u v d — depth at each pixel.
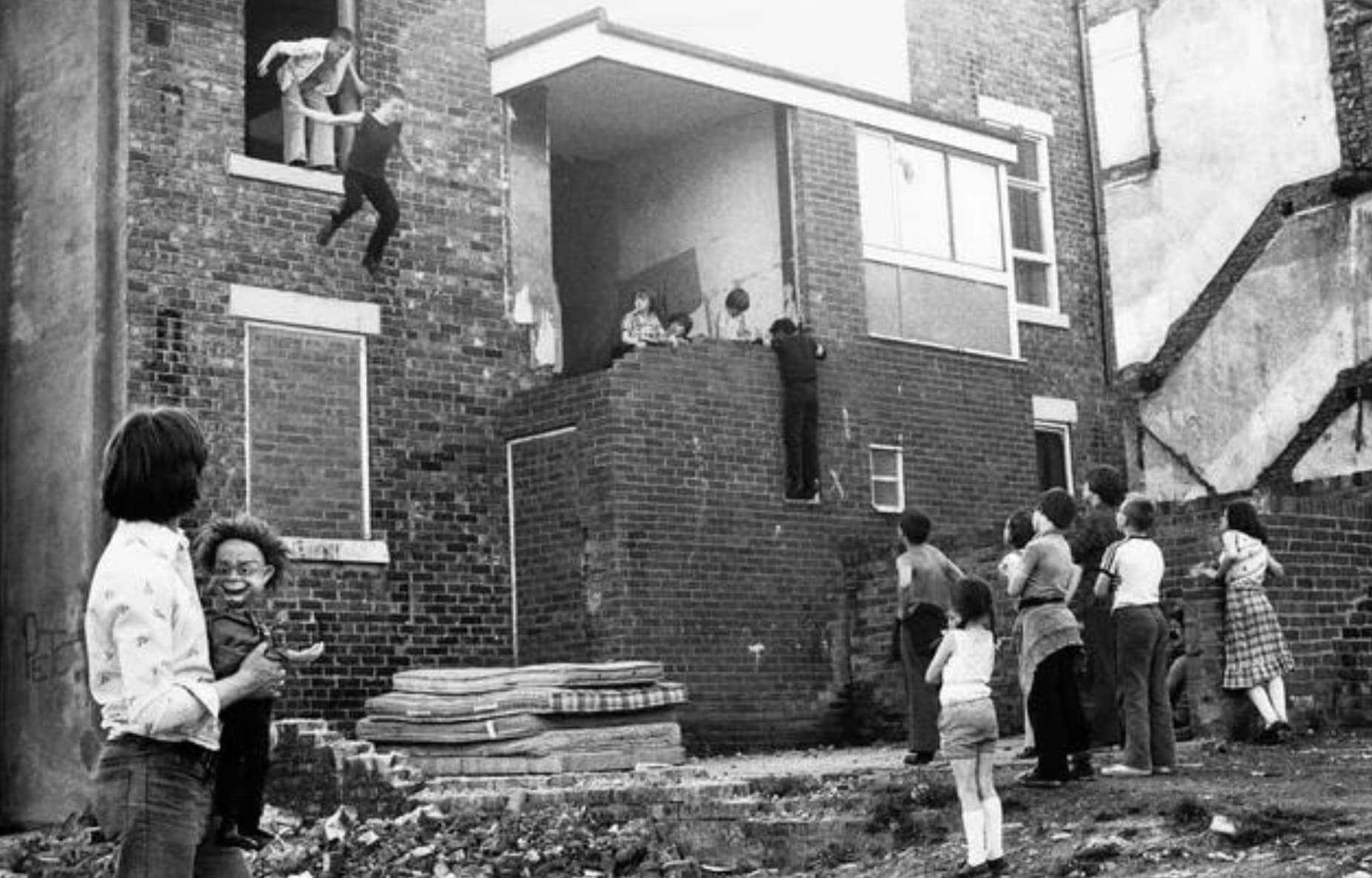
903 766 12.05
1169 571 14.32
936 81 20.45
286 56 17.58
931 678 8.74
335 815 12.07
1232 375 21.94
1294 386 21.30
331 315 15.55
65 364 14.76
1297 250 21.34
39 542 14.80
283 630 14.74
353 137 16.08
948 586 12.46
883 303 18.39
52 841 12.98
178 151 14.91
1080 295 21.52
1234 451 21.86
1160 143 22.77
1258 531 12.91
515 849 10.62
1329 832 8.24
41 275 15.13
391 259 16.06
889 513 17.80
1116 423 21.55
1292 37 21.45
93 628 5.08
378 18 16.30
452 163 16.61
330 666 14.98
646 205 19.34
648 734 13.04
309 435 15.32
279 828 12.16
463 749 12.88
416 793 12.16
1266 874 7.66
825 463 17.33
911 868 9.06
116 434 5.25
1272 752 12.02
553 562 16.02
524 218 17.06
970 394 18.88
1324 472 20.92
